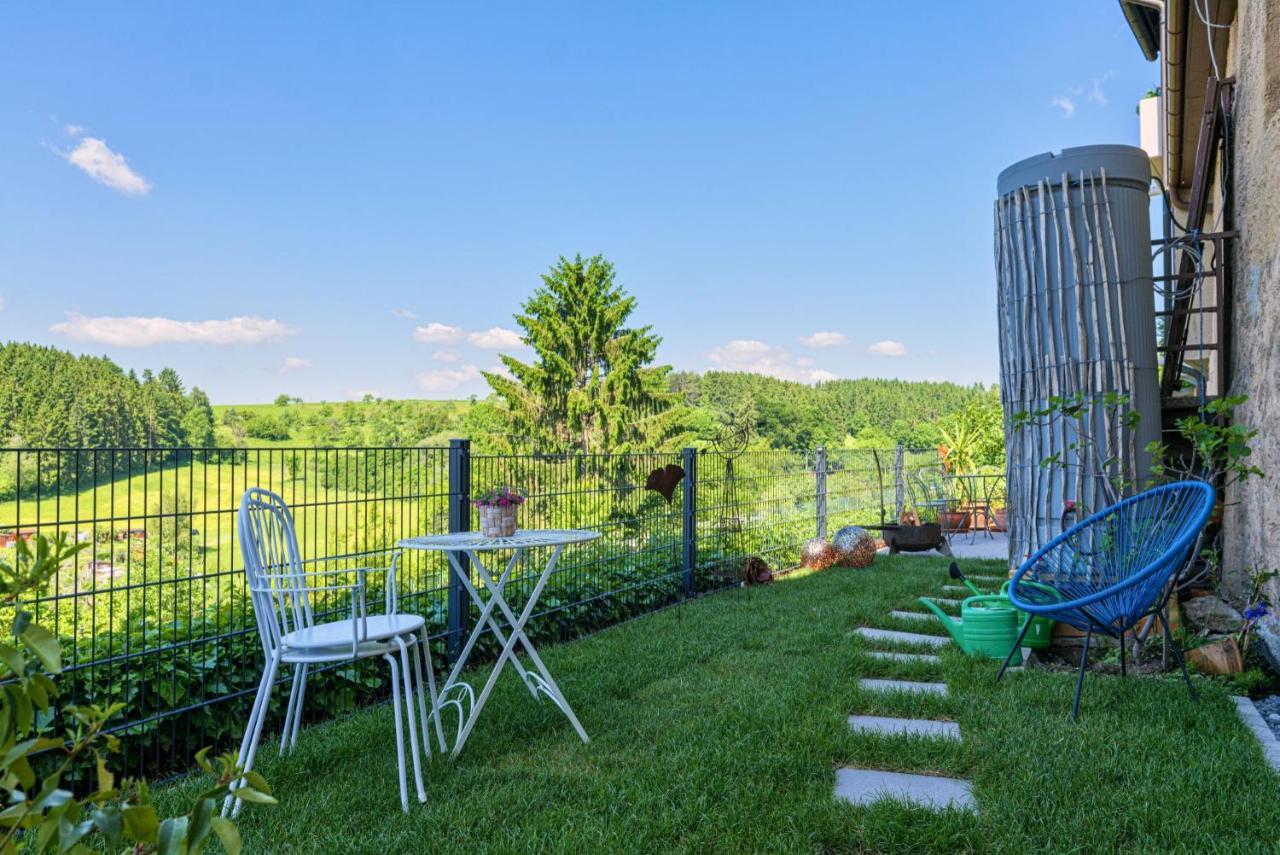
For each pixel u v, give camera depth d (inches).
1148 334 189.5
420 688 121.3
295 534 124.3
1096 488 185.0
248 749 109.0
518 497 137.0
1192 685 135.9
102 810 34.0
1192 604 181.0
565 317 1072.2
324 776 115.2
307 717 146.7
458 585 175.6
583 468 226.1
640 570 246.4
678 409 1008.2
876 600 239.3
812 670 159.6
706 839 91.4
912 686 153.5
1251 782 101.7
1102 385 186.2
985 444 573.0
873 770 113.4
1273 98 171.5
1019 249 197.6
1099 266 187.5
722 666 169.8
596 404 1001.5
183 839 33.3
